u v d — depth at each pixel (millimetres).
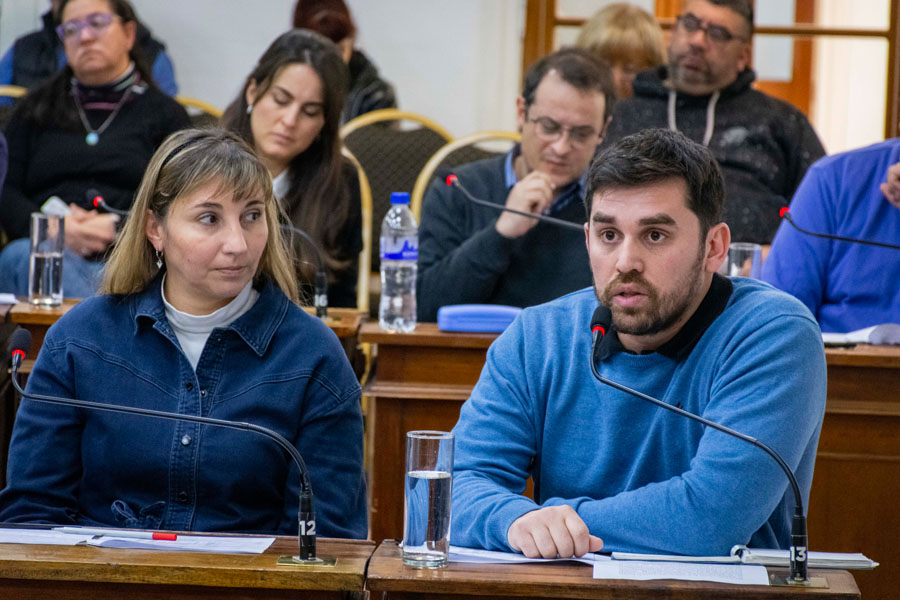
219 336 3240
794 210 5148
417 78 9914
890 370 4344
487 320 4719
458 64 9891
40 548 2504
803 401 2854
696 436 2953
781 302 2984
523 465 3117
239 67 9883
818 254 5047
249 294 3369
